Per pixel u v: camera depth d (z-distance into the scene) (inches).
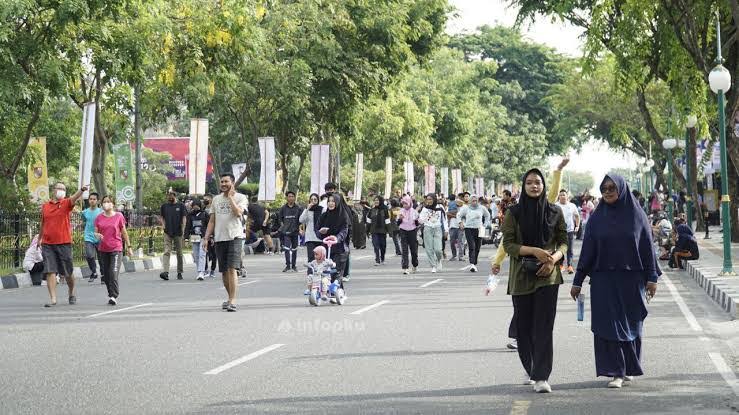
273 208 3046.3
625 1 1804.9
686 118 2020.2
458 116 4992.6
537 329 602.2
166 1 2127.2
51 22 1795.0
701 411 545.6
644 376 659.4
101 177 2180.1
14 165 1994.3
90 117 1562.5
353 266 1908.2
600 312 617.3
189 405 565.0
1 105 1726.1
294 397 586.9
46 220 1190.9
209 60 2213.3
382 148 4141.2
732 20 1971.0
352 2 2925.7
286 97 2721.5
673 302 1170.6
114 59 1892.2
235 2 2149.4
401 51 3075.8
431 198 1721.2
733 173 2333.9
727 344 815.7
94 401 578.2
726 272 1387.8
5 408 560.4
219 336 864.3
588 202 2669.8
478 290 1325.0
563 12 1876.2
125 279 1676.9
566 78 4557.1
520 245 602.2
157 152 5088.6
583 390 607.8
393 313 1039.0
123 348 797.2
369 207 2728.8
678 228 1763.0
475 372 672.4
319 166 2618.1
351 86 2849.4
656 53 1941.4
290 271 1793.8
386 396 589.3
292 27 2728.8
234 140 3491.6
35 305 1201.4
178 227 1660.9
